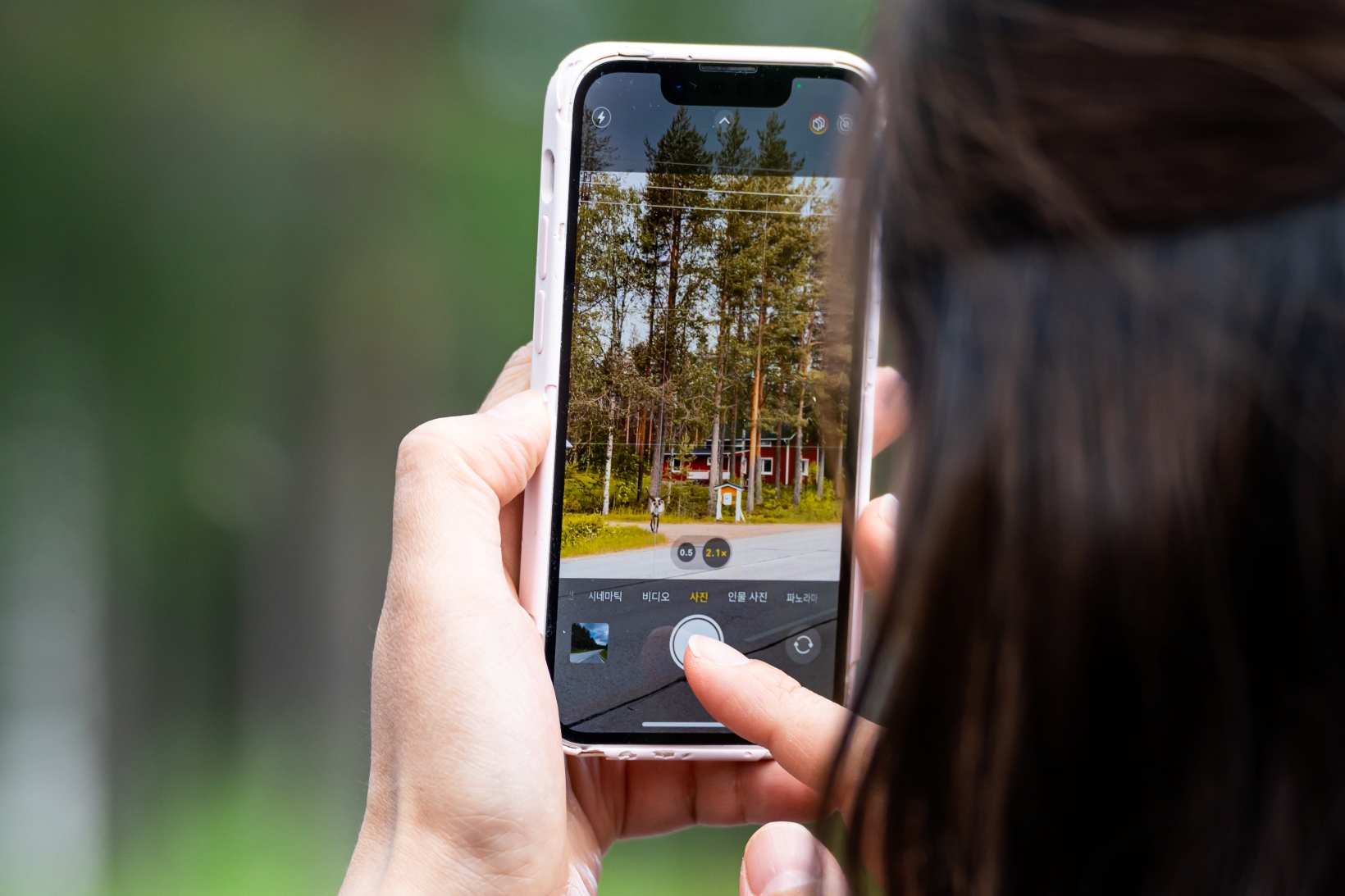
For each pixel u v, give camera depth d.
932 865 0.47
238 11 6.70
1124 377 0.39
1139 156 0.38
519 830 0.88
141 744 5.47
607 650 1.05
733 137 1.07
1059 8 0.39
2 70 6.09
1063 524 0.40
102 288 6.27
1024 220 0.40
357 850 0.90
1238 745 0.40
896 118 0.44
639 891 4.59
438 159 7.27
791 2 7.35
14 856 4.57
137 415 6.22
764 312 1.07
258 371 6.63
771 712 0.89
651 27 7.50
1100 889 0.43
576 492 1.05
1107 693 0.41
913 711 0.45
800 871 0.83
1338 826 0.39
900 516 0.46
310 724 6.11
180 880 4.73
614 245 1.06
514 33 7.41
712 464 1.06
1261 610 0.39
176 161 6.56
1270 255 0.37
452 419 0.97
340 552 6.70
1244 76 0.37
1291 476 0.37
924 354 0.44
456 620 0.89
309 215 6.93
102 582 5.77
